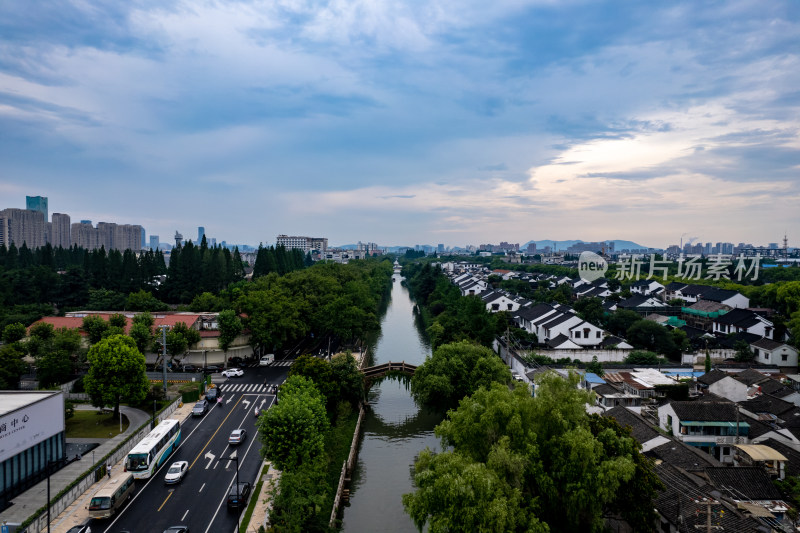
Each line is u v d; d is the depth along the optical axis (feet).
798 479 132.36
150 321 276.00
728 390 206.28
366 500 156.76
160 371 267.59
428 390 209.87
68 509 133.69
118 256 398.21
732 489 126.21
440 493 102.01
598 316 374.43
